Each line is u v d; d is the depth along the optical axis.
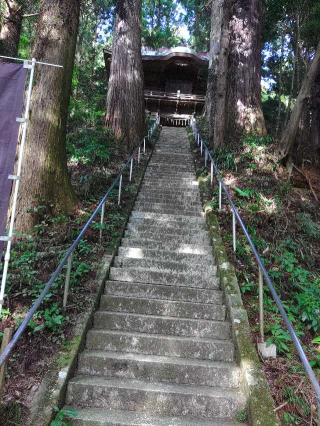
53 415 3.03
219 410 3.35
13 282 4.56
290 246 6.51
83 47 22.33
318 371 3.70
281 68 15.01
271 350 3.82
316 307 4.62
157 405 3.38
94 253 5.57
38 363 3.54
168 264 5.54
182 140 15.30
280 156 9.48
